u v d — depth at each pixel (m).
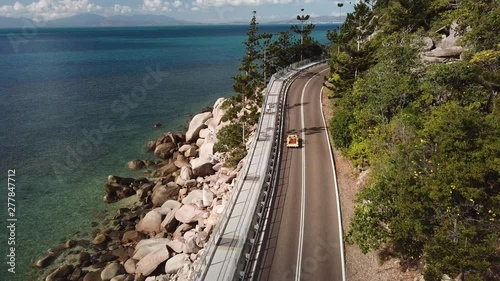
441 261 17.75
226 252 26.88
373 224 23.17
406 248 21.84
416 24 56.38
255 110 53.25
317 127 51.44
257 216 31.23
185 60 166.38
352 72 52.97
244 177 37.44
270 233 29.97
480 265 16.39
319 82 73.31
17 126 71.19
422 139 22.70
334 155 43.53
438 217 18.94
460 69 31.23
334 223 31.03
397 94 35.53
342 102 48.25
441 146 19.67
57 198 47.22
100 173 54.72
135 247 37.16
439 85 32.59
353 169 37.94
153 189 49.03
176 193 47.06
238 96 56.19
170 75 129.38
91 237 39.56
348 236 25.33
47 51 194.00
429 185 19.05
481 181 17.84
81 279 33.41
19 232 39.97
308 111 57.59
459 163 18.06
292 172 39.78
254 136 46.56
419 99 33.91
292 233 29.88
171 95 101.25
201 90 107.44
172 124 78.06
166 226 39.69
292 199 34.78
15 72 122.75
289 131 50.53
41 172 53.81
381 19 75.19
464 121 19.06
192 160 55.06
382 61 41.38
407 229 19.62
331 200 34.44
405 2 56.50
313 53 97.12
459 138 19.03
